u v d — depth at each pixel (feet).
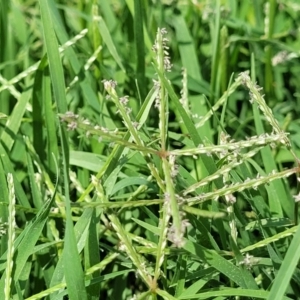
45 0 0.51
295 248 0.43
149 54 0.95
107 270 0.64
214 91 0.89
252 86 0.54
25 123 0.79
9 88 0.75
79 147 0.74
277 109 0.96
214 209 0.57
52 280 0.52
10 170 0.63
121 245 0.54
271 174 0.50
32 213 0.63
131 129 0.50
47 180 0.64
